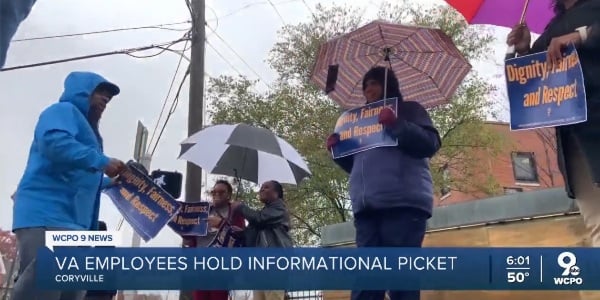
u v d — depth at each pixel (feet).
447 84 14.01
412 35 13.65
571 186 9.36
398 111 12.11
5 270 10.91
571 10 9.76
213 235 16.57
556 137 9.50
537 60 9.57
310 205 47.75
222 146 18.83
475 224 17.17
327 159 46.01
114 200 11.68
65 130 9.77
